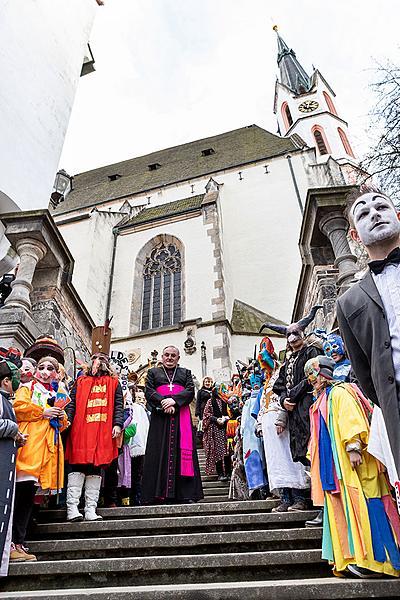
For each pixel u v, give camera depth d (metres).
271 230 21.31
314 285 7.53
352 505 2.84
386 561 2.67
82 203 27.27
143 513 4.54
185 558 3.20
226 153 27.56
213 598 2.64
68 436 4.61
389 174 7.54
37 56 11.55
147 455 4.79
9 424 3.27
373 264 2.26
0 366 3.68
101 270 20.16
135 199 25.16
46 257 8.35
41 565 3.25
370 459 2.97
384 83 7.85
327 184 21.47
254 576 3.16
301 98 32.72
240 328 17.19
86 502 4.34
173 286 19.28
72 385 5.28
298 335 4.68
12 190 9.42
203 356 15.81
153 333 17.06
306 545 3.59
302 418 4.05
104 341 9.72
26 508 3.60
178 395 4.98
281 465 4.34
